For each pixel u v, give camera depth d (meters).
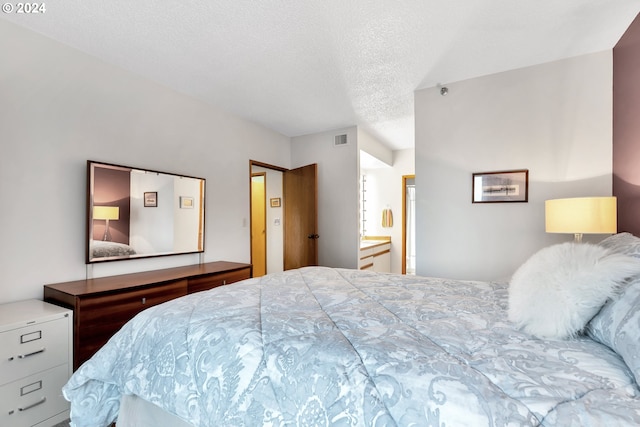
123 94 2.68
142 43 2.31
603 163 2.44
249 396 0.92
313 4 1.91
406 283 1.80
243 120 3.98
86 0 1.84
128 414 1.31
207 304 1.37
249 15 2.00
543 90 2.65
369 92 3.22
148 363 1.18
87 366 1.32
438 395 0.71
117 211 2.60
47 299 2.15
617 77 2.33
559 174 2.59
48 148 2.21
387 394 0.76
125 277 2.53
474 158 2.92
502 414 0.64
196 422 1.00
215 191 3.56
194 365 1.06
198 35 2.22
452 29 2.17
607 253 1.04
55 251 2.24
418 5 1.92
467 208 2.94
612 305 0.90
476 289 1.65
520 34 2.23
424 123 3.13
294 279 1.90
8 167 2.02
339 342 0.96
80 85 2.39
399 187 5.92
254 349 1.00
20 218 2.07
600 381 0.73
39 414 1.74
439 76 2.88
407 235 6.13
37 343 1.73
